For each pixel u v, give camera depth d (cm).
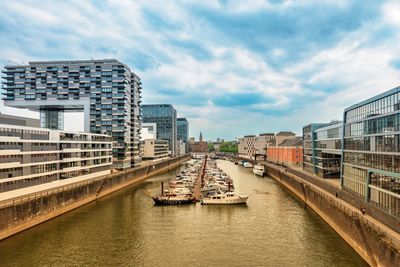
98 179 11038
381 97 5731
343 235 6100
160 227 7106
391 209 5181
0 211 6038
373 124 6122
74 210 8775
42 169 8900
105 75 16550
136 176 15275
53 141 9606
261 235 6481
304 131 14888
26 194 7912
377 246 4519
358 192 6794
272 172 17038
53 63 16650
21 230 6681
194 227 7100
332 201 7069
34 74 16450
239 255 5434
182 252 5600
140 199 10456
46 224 7294
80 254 5503
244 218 7875
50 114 17850
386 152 5462
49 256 5406
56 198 8038
